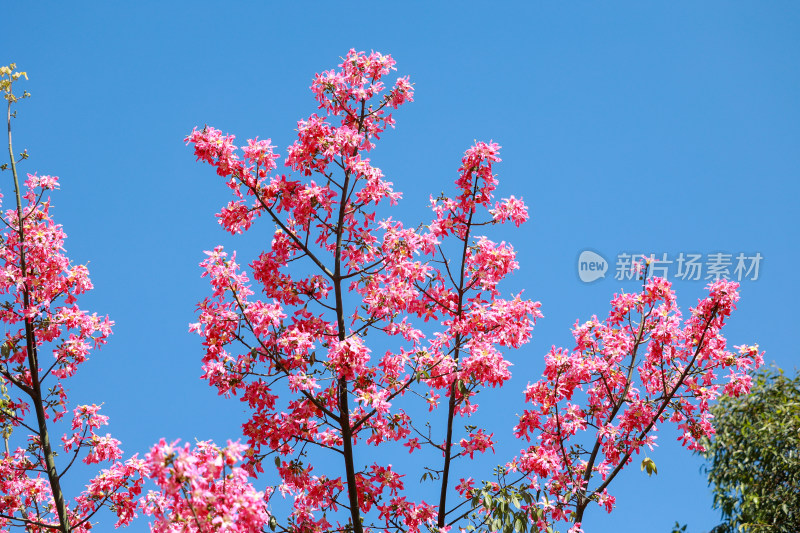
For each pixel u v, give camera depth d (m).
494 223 5.71
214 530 3.74
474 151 5.64
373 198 5.38
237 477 3.88
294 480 5.40
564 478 5.89
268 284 5.47
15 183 5.56
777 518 8.48
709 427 6.14
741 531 8.60
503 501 5.07
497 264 5.63
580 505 5.84
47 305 5.48
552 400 5.92
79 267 5.69
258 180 5.31
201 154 5.13
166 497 3.86
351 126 5.61
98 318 5.67
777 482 8.68
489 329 5.65
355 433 5.62
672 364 6.30
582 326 6.34
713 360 6.13
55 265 5.60
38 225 5.64
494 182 5.68
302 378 5.00
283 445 5.36
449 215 5.77
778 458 8.64
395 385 5.62
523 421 6.07
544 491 5.60
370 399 5.18
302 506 5.55
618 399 6.32
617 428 6.02
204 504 3.71
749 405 9.14
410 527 5.64
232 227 5.37
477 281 5.76
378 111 5.64
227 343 5.22
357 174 5.36
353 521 5.37
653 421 6.00
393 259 5.34
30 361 5.50
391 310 5.60
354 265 5.48
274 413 5.33
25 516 5.78
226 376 5.21
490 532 5.02
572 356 6.02
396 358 5.54
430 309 5.91
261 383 5.27
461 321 5.61
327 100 5.62
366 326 5.48
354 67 5.55
